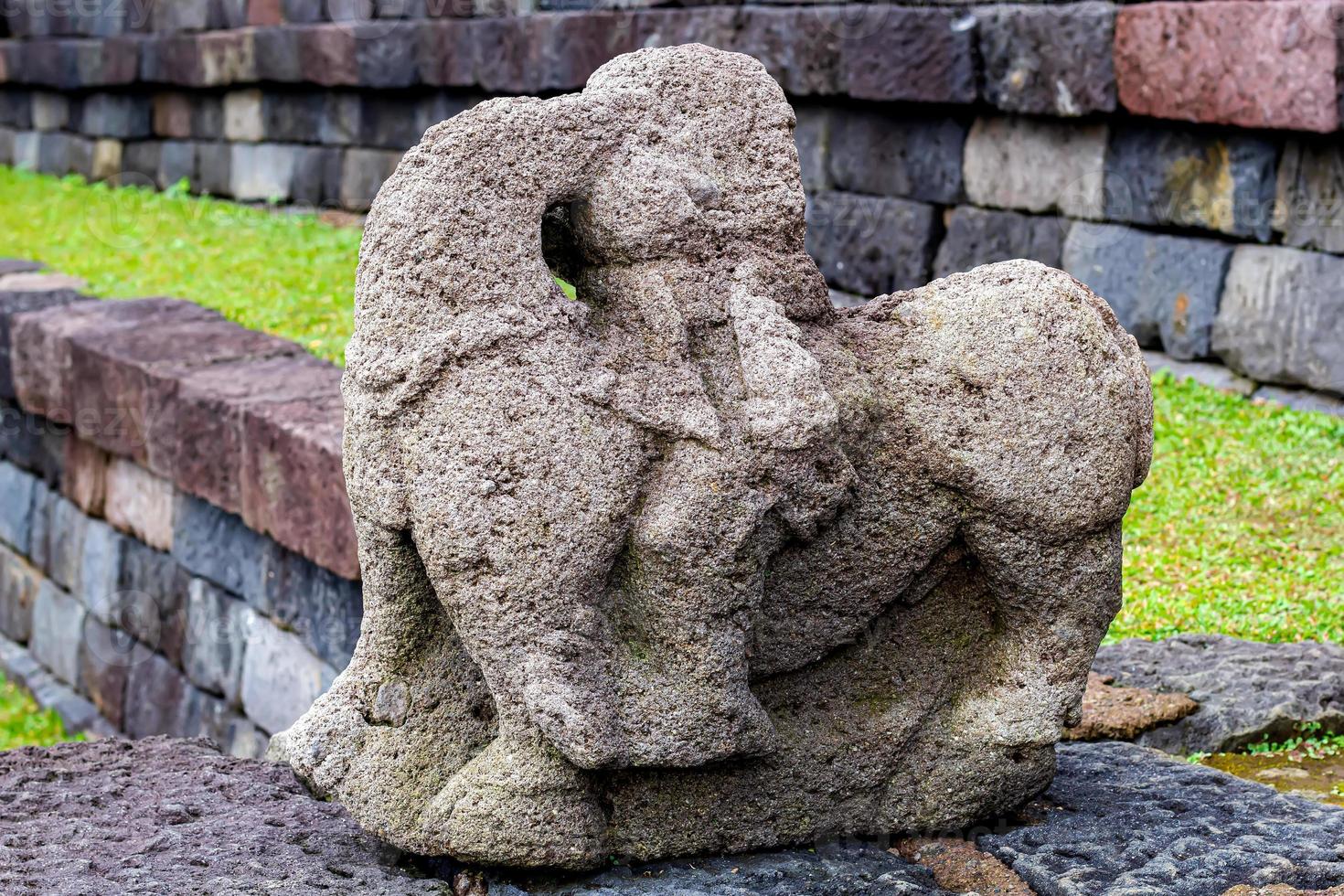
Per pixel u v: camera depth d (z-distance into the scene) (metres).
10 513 9.31
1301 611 4.76
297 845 3.16
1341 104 6.22
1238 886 2.77
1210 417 6.70
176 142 14.99
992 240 8.03
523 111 2.86
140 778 3.67
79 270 10.31
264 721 6.61
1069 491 2.98
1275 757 3.97
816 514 2.94
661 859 3.04
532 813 2.87
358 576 5.50
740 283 2.98
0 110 17.92
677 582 2.84
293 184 13.48
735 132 3.05
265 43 13.20
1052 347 2.98
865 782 3.13
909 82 7.97
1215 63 6.66
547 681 2.81
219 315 8.16
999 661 3.16
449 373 2.80
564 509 2.80
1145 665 4.38
